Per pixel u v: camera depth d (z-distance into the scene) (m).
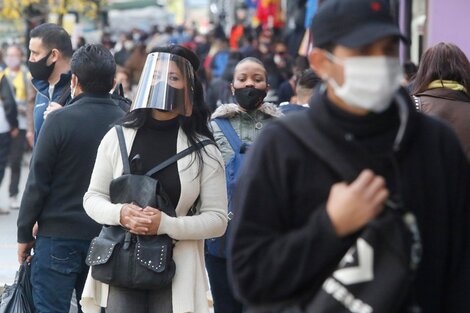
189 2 71.12
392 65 3.52
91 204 6.30
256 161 3.70
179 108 6.26
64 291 7.11
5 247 13.08
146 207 6.07
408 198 3.66
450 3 14.71
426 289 3.75
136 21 59.38
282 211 3.67
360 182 3.47
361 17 3.57
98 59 7.11
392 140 3.67
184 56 6.35
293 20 27.12
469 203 3.87
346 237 3.55
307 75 9.33
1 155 15.31
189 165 6.24
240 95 7.83
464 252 3.85
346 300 3.50
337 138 3.62
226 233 7.45
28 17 24.89
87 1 26.16
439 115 6.93
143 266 6.07
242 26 29.55
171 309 6.22
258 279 3.60
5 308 7.18
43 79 8.27
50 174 7.02
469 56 14.70
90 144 7.05
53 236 7.06
